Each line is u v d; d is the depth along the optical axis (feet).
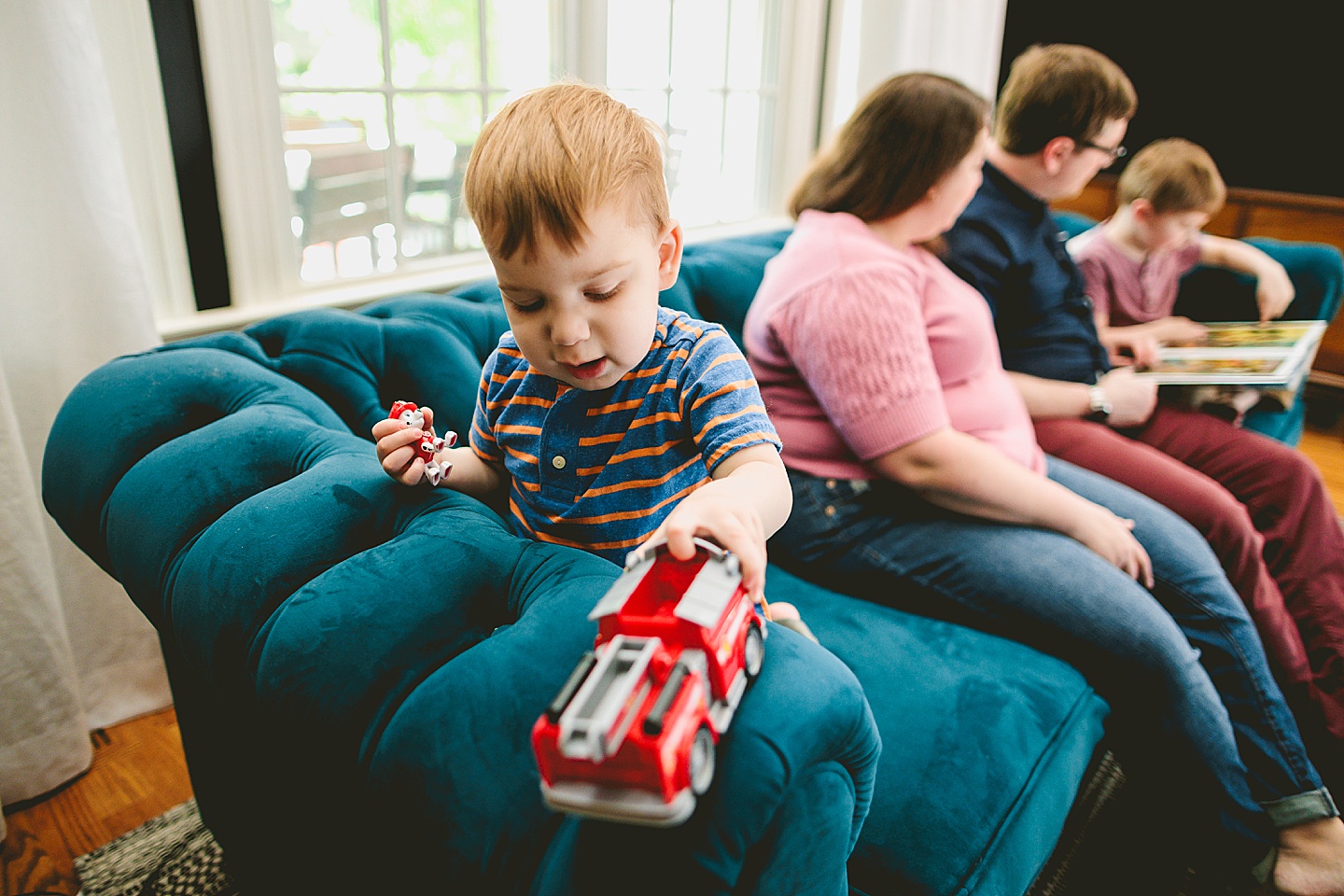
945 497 3.56
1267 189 8.45
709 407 2.17
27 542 3.91
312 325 3.36
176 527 2.33
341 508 2.30
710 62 7.18
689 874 1.42
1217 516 4.29
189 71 4.31
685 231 7.24
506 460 2.52
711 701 1.50
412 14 5.27
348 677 1.89
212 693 2.60
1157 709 3.33
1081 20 8.89
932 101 3.61
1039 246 4.77
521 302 1.96
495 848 1.57
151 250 4.46
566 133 1.87
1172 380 4.93
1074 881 3.75
